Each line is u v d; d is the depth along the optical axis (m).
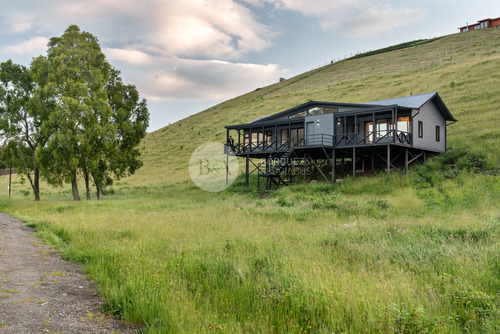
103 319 5.73
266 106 72.50
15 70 32.97
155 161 59.59
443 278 6.71
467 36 89.25
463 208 17.69
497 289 6.31
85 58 32.28
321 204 19.72
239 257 8.85
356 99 55.31
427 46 91.50
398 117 27.91
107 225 15.24
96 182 33.72
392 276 7.08
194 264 8.43
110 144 32.62
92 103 31.27
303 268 7.77
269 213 18.44
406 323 4.81
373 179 25.73
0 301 6.21
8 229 15.12
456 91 44.94
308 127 30.97
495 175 22.05
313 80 94.19
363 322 5.12
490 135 30.03
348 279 6.85
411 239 10.40
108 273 8.14
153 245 11.05
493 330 4.76
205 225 15.09
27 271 8.45
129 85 37.78
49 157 30.41
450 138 32.97
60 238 13.04
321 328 5.08
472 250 8.38
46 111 30.55
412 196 20.45
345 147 27.45
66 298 6.66
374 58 100.25
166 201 29.50
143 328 5.37
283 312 5.70
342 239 10.90
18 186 54.16
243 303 6.23
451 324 5.00
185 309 5.66
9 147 33.09
